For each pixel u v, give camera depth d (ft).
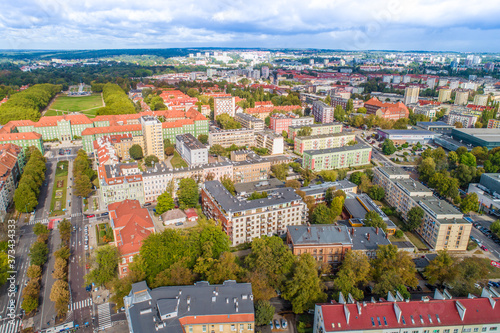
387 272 620.90
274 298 640.99
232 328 487.61
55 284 620.08
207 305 496.64
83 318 601.21
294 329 565.94
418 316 495.82
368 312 496.23
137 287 512.22
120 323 587.68
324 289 648.79
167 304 486.79
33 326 581.94
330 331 479.00
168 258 651.66
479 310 503.61
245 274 614.34
